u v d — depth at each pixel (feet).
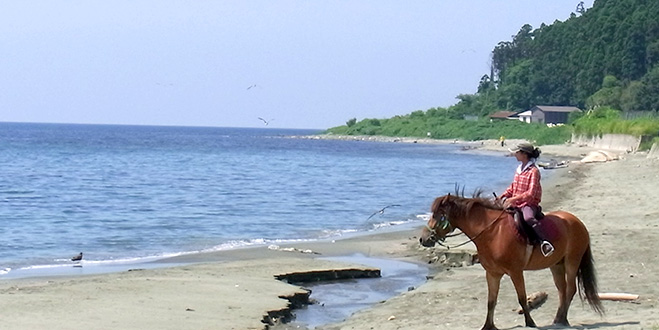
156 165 237.45
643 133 296.51
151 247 81.41
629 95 473.26
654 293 50.16
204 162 261.03
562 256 41.50
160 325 44.62
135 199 130.00
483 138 538.88
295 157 311.68
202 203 126.11
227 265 66.74
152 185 159.33
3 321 44.04
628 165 200.23
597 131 351.25
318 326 47.91
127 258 73.97
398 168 240.32
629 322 41.70
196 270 63.98
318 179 188.24
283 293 55.16
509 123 549.95
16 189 143.64
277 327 47.34
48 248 79.56
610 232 79.30
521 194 40.78
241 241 86.58
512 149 41.81
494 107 646.33
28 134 645.92
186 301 51.24
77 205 118.93
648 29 574.56
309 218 110.32
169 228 96.27
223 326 45.03
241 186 161.79
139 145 429.79
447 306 50.55
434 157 318.65
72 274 64.64
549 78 633.20
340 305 54.80
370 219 110.73
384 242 86.02
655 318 42.29
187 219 105.40
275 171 218.18
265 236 91.56
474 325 43.88
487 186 169.17
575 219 42.45
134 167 224.33
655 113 368.07
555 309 47.24
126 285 56.34
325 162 273.75
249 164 253.03
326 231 96.73
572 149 337.52
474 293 54.08
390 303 53.47
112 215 107.76
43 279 61.11
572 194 131.64
